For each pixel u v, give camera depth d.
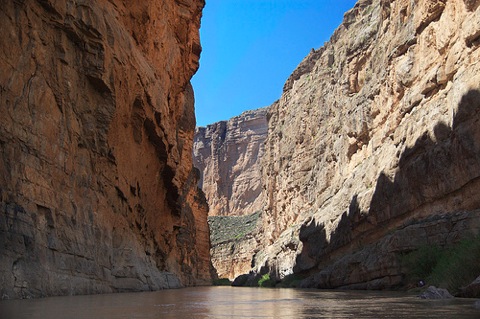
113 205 19.84
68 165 15.84
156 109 24.67
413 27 30.84
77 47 16.97
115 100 18.62
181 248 47.56
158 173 28.00
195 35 37.34
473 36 22.89
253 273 65.62
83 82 17.27
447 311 8.06
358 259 28.66
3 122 12.55
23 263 12.16
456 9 25.14
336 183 45.47
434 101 26.61
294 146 67.00
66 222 15.07
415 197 26.47
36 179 13.66
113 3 20.64
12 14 13.35
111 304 10.39
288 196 67.19
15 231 12.15
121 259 19.80
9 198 12.33
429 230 22.67
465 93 22.28
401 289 22.53
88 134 17.42
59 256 14.13
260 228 86.25
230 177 156.12
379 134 36.47
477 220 20.08
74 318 6.88
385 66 35.78
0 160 12.25
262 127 157.88
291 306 11.02
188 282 48.97
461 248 15.57
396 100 32.91
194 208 62.97
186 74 35.75
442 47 26.23
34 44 14.29
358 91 45.28
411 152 27.45
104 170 18.91
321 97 58.91
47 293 12.85
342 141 45.12
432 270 20.23
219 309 9.89
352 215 34.75
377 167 33.78
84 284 15.23
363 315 7.88
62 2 15.58
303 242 47.75
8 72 12.98
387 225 30.20
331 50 61.19
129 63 20.58
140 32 23.56
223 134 163.88
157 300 13.27
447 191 23.50
